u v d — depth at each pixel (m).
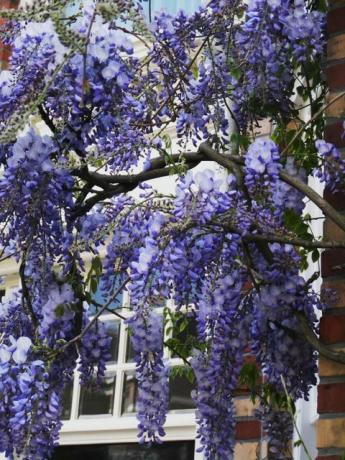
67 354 3.01
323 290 3.01
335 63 3.29
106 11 2.59
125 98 2.92
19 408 2.65
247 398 4.26
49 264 3.04
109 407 5.88
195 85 3.42
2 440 2.69
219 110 3.40
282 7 3.28
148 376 3.08
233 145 3.54
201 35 3.44
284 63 3.47
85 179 3.04
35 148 2.79
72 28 2.86
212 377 3.00
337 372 2.93
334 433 2.88
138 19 2.65
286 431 3.24
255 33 3.31
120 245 3.08
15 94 2.86
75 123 2.86
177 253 2.71
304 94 3.67
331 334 2.97
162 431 3.07
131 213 3.09
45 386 2.70
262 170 2.81
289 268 3.00
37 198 2.79
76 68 2.82
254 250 3.08
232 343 3.00
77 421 5.93
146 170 3.12
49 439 2.76
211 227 2.85
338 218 2.86
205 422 3.00
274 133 3.66
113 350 5.95
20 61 2.87
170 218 2.75
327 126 3.24
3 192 2.77
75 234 3.14
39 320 3.09
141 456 5.68
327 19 3.35
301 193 3.20
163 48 3.33
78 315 3.04
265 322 3.07
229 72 3.46
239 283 3.00
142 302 2.73
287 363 3.05
